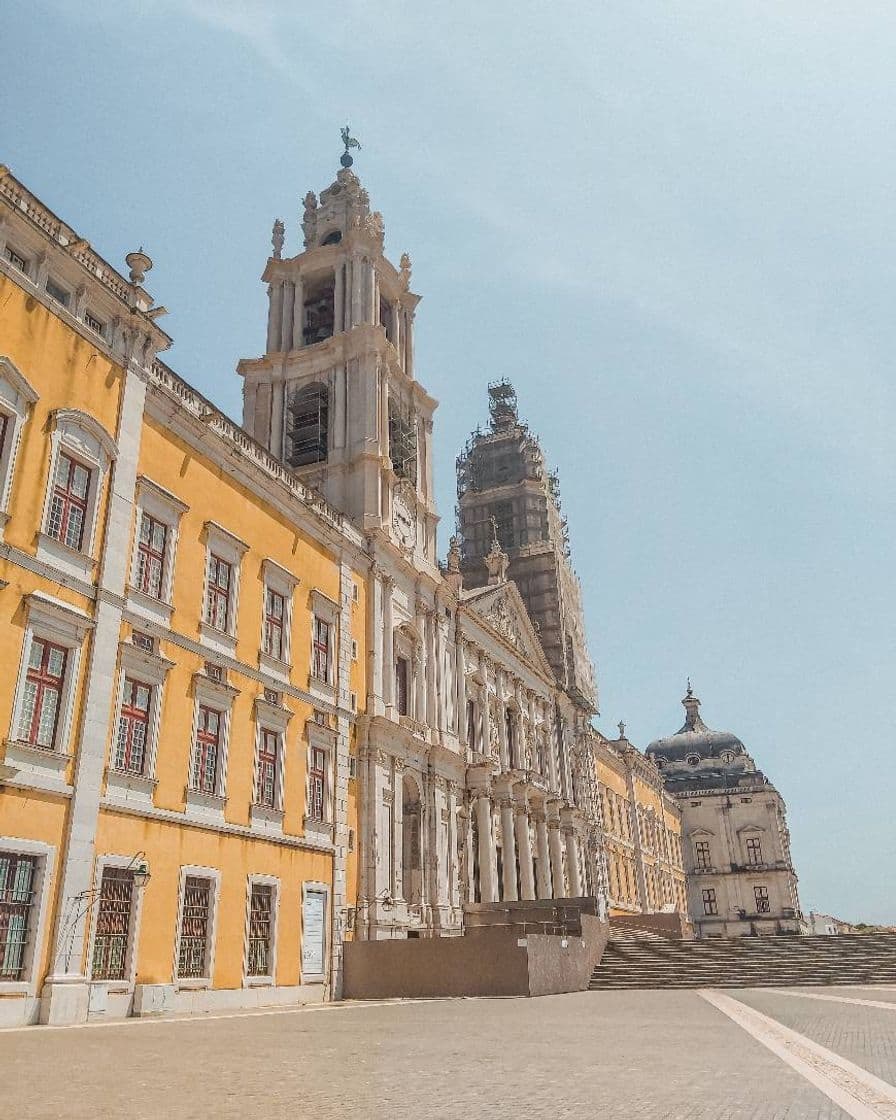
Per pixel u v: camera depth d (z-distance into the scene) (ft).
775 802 345.31
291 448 144.56
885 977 112.16
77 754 70.85
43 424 73.67
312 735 105.29
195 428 92.84
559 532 268.82
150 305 88.53
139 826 76.38
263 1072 36.60
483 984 98.43
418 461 152.66
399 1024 61.46
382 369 145.07
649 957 129.90
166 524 87.10
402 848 125.70
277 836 94.99
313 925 99.35
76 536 75.97
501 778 161.07
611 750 262.47
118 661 77.25
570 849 194.59
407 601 138.51
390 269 160.97
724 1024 58.44
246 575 98.12
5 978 62.44
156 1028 59.52
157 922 76.38
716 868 339.77
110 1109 27.96
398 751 126.31
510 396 295.69
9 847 63.87
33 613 69.21
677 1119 25.94
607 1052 42.86
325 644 113.09
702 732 381.19
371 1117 26.55
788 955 122.72
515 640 192.75
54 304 76.43
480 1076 34.99
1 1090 31.81
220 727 89.71
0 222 72.79
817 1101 28.94
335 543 118.93
